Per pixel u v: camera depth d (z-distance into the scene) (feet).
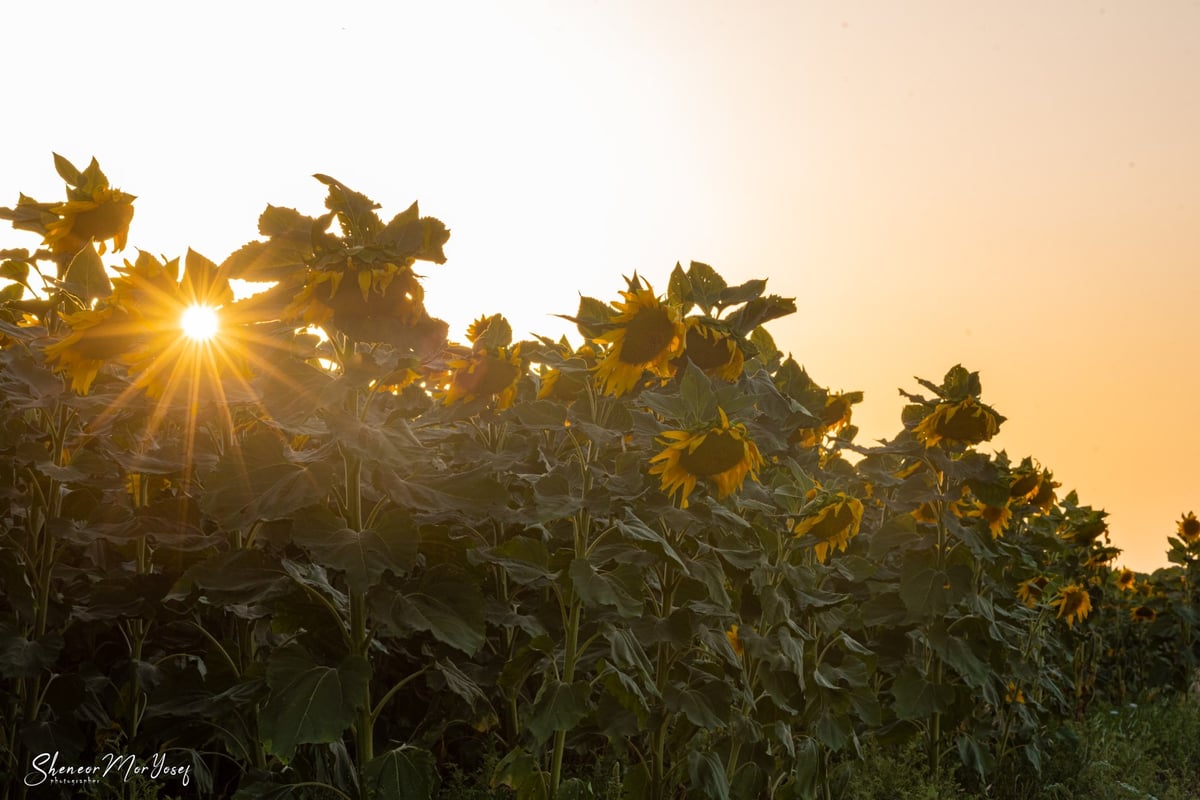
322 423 11.08
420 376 11.83
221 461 10.68
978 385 17.43
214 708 11.19
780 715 14.12
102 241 14.61
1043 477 21.33
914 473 18.52
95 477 13.03
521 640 14.73
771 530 14.90
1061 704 20.70
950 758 18.31
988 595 18.63
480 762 14.99
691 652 14.05
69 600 13.56
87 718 13.38
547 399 14.75
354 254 9.56
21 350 14.15
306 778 11.62
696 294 14.76
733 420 12.41
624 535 11.50
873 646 17.63
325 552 9.99
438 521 12.59
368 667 10.24
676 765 12.92
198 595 12.18
